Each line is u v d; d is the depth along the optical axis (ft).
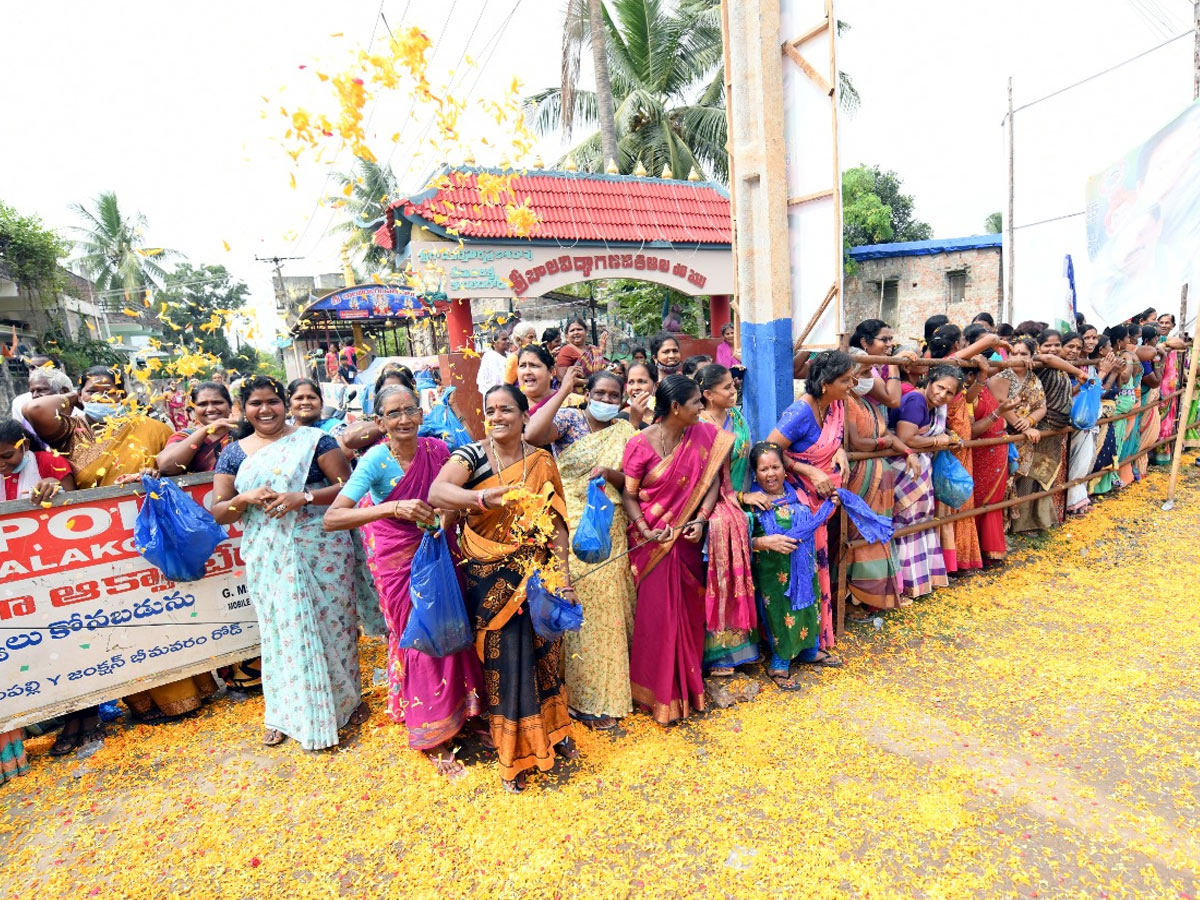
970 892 7.47
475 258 30.30
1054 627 13.64
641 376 14.15
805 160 13.91
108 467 12.35
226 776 10.68
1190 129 20.10
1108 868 7.70
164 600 12.19
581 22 50.62
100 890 8.48
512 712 9.57
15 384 59.26
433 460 10.39
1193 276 20.21
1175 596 14.51
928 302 63.00
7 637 10.94
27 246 62.49
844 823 8.64
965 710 11.03
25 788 10.77
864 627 14.26
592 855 8.42
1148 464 26.20
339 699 11.60
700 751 10.40
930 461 15.30
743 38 13.91
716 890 7.77
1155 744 9.79
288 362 78.48
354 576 12.71
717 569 11.21
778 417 14.49
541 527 9.18
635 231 34.04
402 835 9.03
